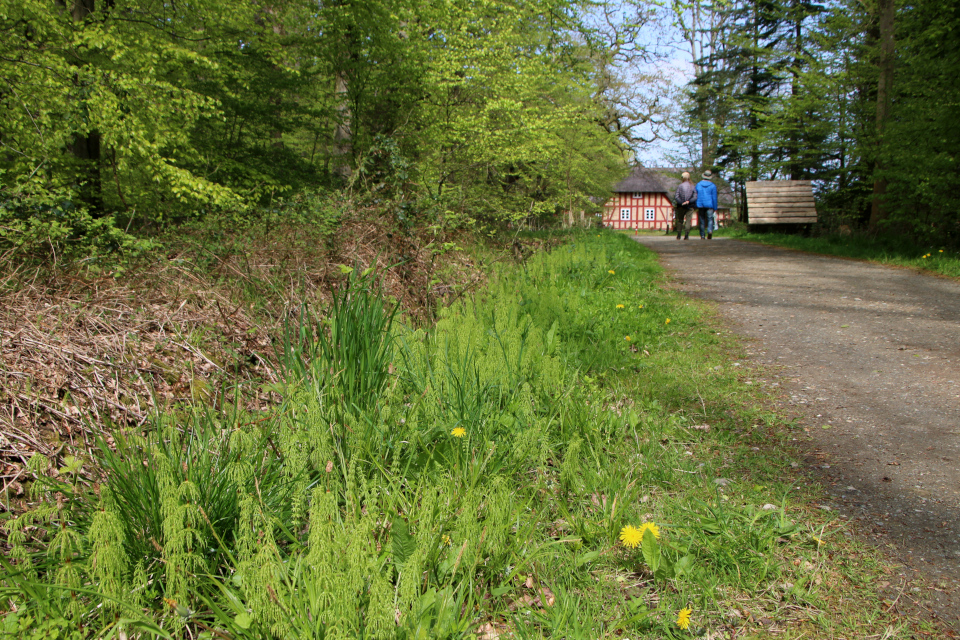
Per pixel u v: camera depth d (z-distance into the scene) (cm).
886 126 1335
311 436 244
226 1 994
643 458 308
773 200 1884
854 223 1775
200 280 462
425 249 645
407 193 771
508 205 1566
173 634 177
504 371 344
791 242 1464
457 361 345
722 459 320
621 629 198
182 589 180
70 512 212
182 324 392
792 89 2152
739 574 222
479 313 469
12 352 309
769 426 362
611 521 246
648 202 6097
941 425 355
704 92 3319
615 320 562
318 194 767
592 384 393
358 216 634
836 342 538
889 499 277
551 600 213
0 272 404
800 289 801
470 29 1296
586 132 2056
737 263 1096
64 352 320
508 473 271
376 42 1105
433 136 1206
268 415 291
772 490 287
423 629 175
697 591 215
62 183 793
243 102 1095
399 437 280
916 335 553
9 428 263
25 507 232
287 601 175
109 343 345
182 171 804
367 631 168
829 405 393
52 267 421
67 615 177
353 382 293
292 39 1136
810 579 223
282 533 223
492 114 1304
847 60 1652
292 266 515
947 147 1130
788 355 502
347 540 191
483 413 300
